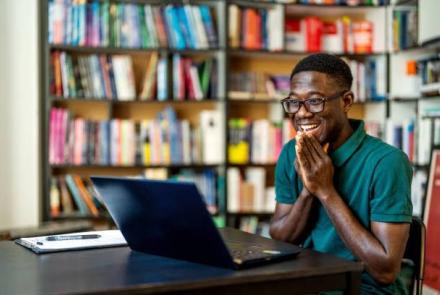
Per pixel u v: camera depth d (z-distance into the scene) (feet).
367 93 12.92
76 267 4.13
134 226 4.58
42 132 12.01
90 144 11.96
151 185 4.07
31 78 11.93
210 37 12.36
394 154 5.25
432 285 9.58
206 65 12.48
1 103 11.82
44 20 11.93
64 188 12.08
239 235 5.44
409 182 5.22
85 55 12.54
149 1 12.44
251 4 12.72
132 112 13.12
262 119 13.65
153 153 12.18
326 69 5.32
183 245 4.23
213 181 12.46
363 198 5.29
